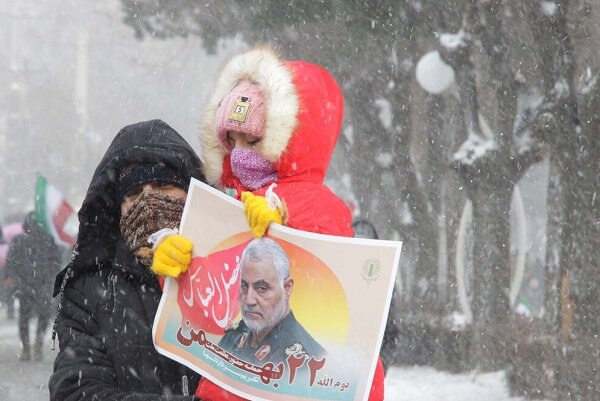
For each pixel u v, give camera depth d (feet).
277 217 22.17
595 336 63.52
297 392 22.02
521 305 77.15
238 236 22.54
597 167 64.18
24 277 100.48
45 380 86.43
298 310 22.11
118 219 24.99
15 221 133.18
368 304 21.94
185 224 22.93
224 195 22.71
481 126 78.84
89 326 24.52
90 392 23.45
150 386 23.95
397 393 73.51
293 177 23.30
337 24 110.32
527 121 74.13
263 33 115.34
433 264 92.89
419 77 82.28
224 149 24.29
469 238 78.48
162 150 24.75
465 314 78.79
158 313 22.94
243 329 22.33
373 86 111.45
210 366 22.50
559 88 66.85
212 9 120.98
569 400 64.39
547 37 67.82
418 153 102.32
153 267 22.77
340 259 22.00
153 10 127.54
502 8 75.41
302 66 23.54
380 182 111.04
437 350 79.56
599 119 64.34
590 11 67.21
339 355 21.95
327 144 23.45
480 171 76.74
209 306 22.59
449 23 83.66
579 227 64.08
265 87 23.03
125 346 24.07
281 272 22.16
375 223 109.40
